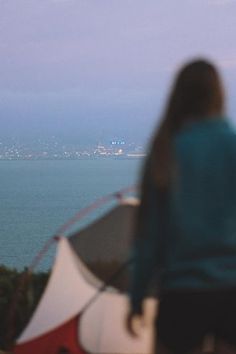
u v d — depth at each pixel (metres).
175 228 3.36
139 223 3.41
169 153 3.41
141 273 3.39
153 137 3.52
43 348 5.53
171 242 3.38
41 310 5.70
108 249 5.62
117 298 5.24
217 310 3.29
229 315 3.30
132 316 3.46
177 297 3.30
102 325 5.23
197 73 3.56
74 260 5.75
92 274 5.59
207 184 3.38
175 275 3.33
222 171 3.39
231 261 3.33
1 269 8.70
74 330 5.39
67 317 5.47
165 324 3.35
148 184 3.41
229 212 3.36
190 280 3.29
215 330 3.33
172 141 3.47
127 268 5.35
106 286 5.35
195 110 3.56
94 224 5.80
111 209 5.77
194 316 3.30
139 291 3.40
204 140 3.45
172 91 3.60
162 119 3.60
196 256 3.34
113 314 5.21
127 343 5.03
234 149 3.44
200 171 3.38
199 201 3.36
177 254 3.35
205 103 3.55
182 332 3.32
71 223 5.95
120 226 5.64
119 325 5.14
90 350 5.24
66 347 5.39
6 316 7.58
